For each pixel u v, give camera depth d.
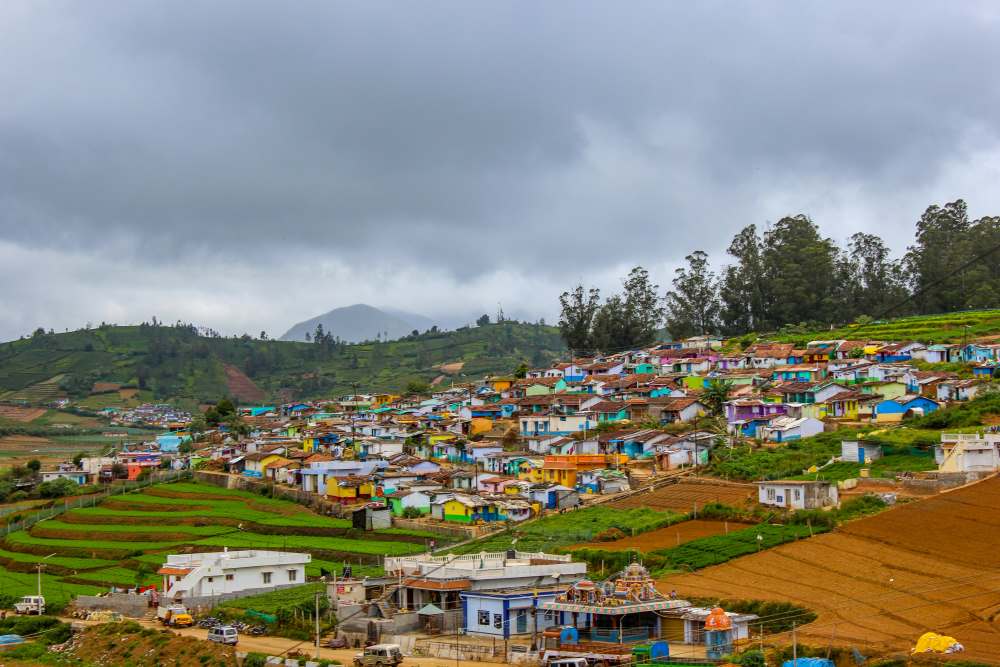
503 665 73.75
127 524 151.25
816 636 68.38
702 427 159.50
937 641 62.59
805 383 171.00
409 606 89.25
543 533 116.38
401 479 151.75
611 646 71.75
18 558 136.88
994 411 135.12
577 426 175.38
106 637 91.69
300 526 140.12
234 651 82.44
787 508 108.56
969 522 91.75
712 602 78.75
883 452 126.25
